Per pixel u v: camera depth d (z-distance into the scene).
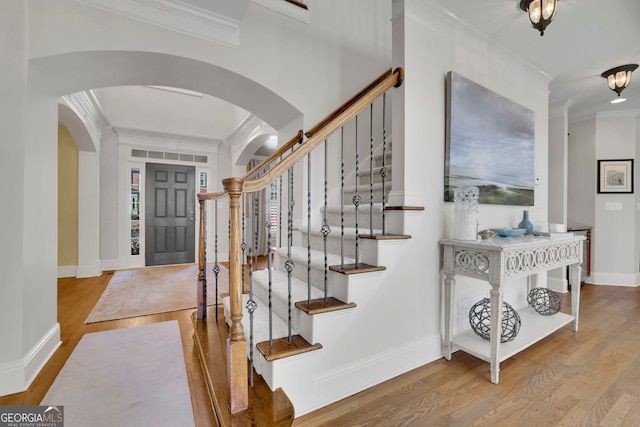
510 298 2.66
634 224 4.09
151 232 5.36
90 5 1.88
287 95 2.60
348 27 2.98
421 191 2.00
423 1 1.94
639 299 3.47
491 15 2.10
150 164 5.36
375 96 1.84
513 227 2.68
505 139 2.49
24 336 1.73
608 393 1.66
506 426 1.41
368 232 2.06
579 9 2.04
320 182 2.80
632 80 3.15
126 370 1.90
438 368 1.95
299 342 1.56
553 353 2.14
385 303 1.81
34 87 1.84
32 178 1.82
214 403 1.42
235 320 1.29
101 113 4.46
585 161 4.33
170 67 2.23
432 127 2.06
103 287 3.91
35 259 1.87
